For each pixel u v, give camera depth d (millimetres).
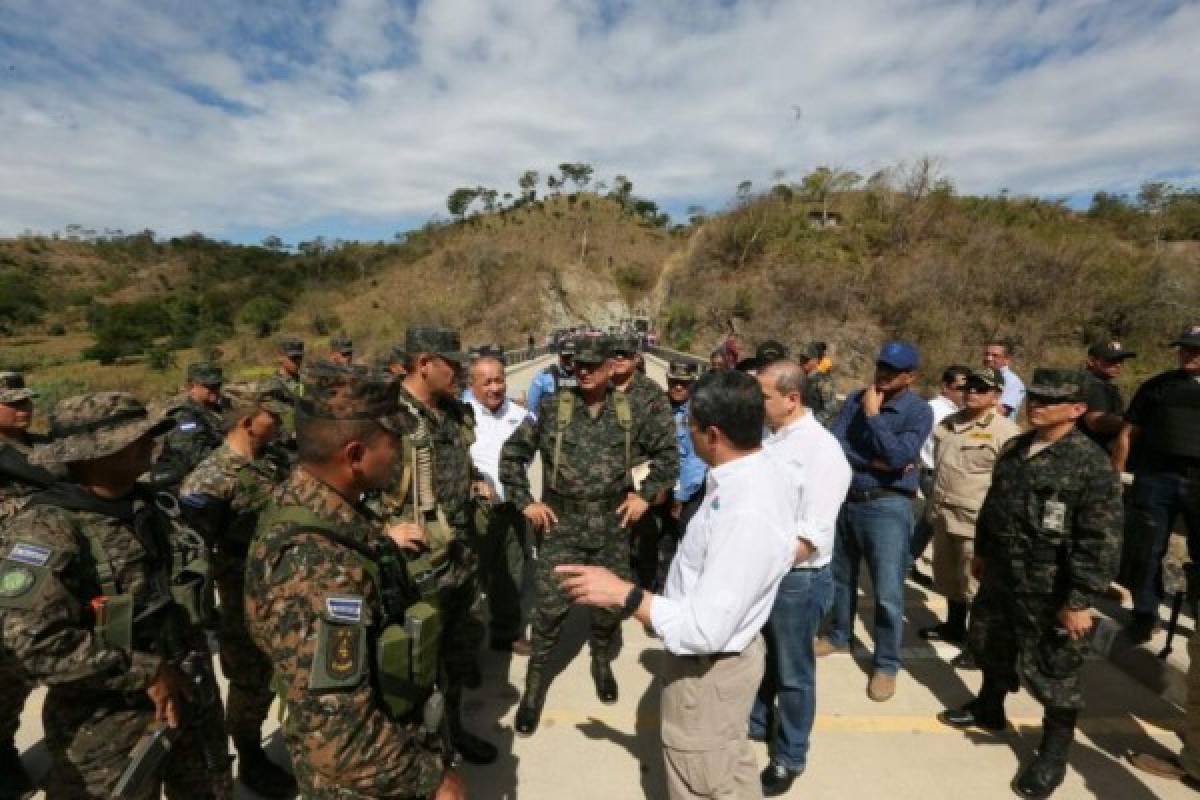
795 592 2615
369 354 45344
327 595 1324
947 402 5527
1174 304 27688
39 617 1622
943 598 4938
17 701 2645
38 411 21016
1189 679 2820
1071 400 2674
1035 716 3391
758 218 46188
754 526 1826
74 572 1767
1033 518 2750
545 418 3328
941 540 4129
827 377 6051
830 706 3477
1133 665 3760
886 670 3541
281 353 7020
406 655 1443
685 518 4559
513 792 2768
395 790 1370
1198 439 3768
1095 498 2588
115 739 1860
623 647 4109
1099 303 29688
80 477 1854
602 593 1980
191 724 2100
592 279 62844
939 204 40750
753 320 39125
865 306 36062
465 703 3449
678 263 56875
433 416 2953
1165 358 26031
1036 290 31094
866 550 3600
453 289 67625
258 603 1351
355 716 1291
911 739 3186
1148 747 3115
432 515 2643
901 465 3383
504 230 80562
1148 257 31094
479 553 3955
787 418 2834
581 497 3184
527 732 3172
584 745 3096
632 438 3254
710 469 2021
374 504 2551
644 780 2850
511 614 4020
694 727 1969
